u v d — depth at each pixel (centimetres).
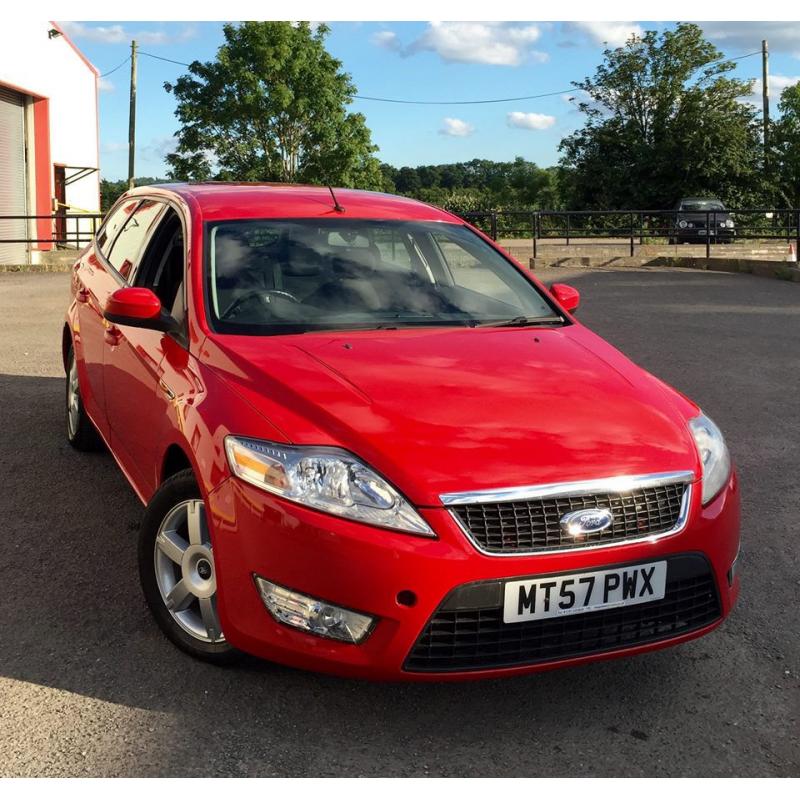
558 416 292
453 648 259
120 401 395
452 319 375
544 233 2506
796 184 4322
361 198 453
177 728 271
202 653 302
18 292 1360
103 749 261
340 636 258
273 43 4672
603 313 1159
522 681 306
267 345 324
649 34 4391
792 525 448
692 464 289
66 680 294
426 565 252
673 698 299
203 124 4706
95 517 432
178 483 303
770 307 1223
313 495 260
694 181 4216
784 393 723
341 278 379
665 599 282
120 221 499
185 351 335
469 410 287
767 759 268
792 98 4734
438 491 257
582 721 284
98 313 442
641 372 348
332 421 274
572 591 265
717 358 860
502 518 260
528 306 405
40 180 2375
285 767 256
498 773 257
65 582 364
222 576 276
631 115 4462
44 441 545
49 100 2394
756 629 347
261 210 409
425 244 421
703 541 284
